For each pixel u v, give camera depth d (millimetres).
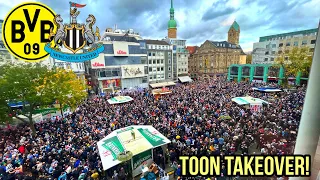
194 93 29391
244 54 70312
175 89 35906
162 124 15805
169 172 11125
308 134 3787
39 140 13469
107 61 37406
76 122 17547
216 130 14180
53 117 20219
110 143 11016
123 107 22203
